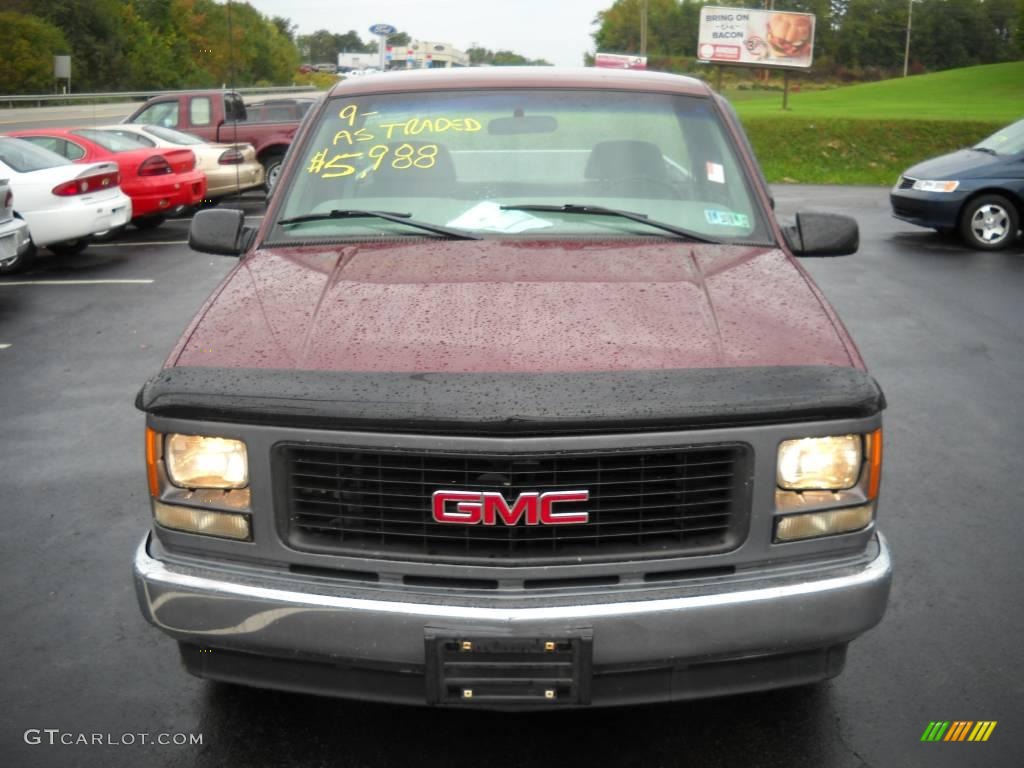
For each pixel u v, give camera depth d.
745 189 3.72
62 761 3.01
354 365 2.61
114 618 3.90
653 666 2.56
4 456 5.73
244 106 19.45
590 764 2.98
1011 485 5.15
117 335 8.67
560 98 3.98
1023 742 3.08
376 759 3.01
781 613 2.56
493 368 2.57
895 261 12.19
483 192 3.68
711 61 41.88
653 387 2.51
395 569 2.57
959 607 3.92
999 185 12.91
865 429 2.61
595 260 3.25
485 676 2.52
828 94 65.38
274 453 2.58
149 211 14.91
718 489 2.57
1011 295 10.09
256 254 3.45
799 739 3.09
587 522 2.53
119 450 5.83
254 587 2.60
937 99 55.75
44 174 12.02
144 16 81.88
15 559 4.42
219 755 3.04
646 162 3.77
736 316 2.84
